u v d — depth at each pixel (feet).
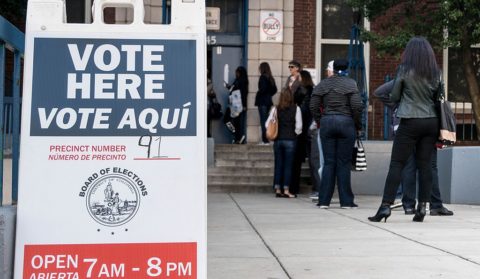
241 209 35.91
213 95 55.11
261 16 56.29
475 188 39.91
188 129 14.30
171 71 14.40
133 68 14.37
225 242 24.12
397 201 38.58
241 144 53.21
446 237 25.11
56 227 13.94
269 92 52.31
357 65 48.98
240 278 18.03
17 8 47.03
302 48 57.26
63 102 14.17
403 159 29.37
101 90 14.26
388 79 47.91
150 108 14.29
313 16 57.31
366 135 49.57
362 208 36.50
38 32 14.33
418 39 28.84
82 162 14.10
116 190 14.11
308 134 43.65
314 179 42.32
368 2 48.29
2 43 16.81
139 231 14.06
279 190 44.01
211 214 33.32
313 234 26.02
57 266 13.87
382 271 18.93
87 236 13.98
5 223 13.92
